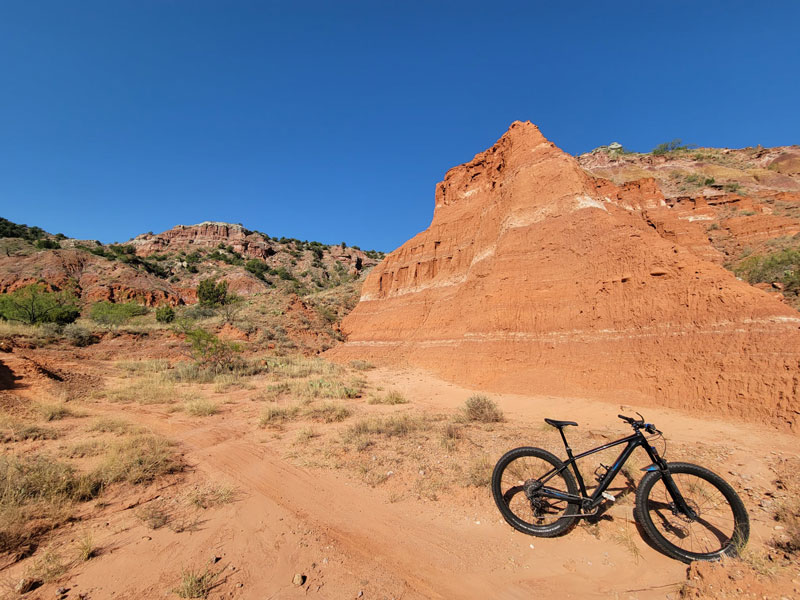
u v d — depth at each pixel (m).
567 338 16.69
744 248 33.12
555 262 19.64
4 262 70.06
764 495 5.16
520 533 4.62
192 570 3.83
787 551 3.79
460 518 5.02
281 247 154.50
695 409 10.91
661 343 13.33
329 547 4.36
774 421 9.09
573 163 23.50
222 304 53.34
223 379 19.52
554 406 12.67
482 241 27.70
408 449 7.88
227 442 8.86
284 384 18.05
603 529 4.55
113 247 112.50
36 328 27.55
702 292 13.10
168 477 6.53
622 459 4.39
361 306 42.38
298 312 40.84
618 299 15.73
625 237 16.95
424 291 34.19
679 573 3.71
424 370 23.91
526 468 6.17
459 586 3.65
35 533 4.46
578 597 3.46
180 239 143.62
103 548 4.23
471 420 10.71
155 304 75.06
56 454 7.30
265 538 4.54
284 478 6.54
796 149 72.44
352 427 9.77
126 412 11.84
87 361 22.48
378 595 3.51
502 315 20.03
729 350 11.30
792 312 10.80
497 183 30.91
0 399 11.13
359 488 6.06
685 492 5.14
